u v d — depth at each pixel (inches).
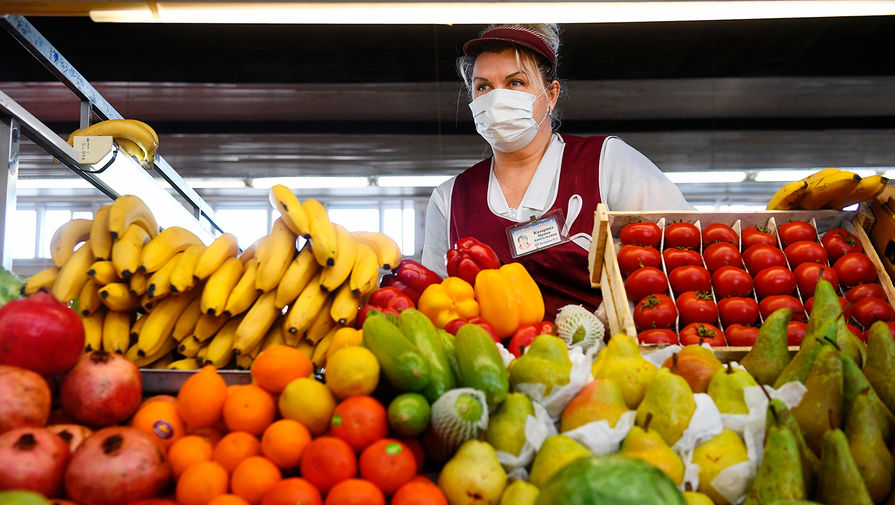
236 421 56.1
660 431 53.0
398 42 306.0
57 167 340.2
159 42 297.4
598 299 106.4
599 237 85.2
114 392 57.4
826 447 48.8
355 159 344.5
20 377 53.1
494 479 51.0
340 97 338.3
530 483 51.4
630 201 113.5
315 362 75.4
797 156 348.5
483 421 53.2
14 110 86.9
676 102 343.9
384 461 51.0
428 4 96.1
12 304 56.4
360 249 80.4
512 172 118.5
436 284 82.8
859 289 80.4
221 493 52.4
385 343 55.9
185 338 77.5
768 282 80.8
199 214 163.8
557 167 116.3
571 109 345.1
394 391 58.2
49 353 55.2
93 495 49.2
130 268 74.1
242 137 341.1
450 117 344.5
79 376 57.3
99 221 79.4
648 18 100.2
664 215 89.1
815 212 89.2
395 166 344.8
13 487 47.9
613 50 317.1
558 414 57.4
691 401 53.9
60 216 377.4
